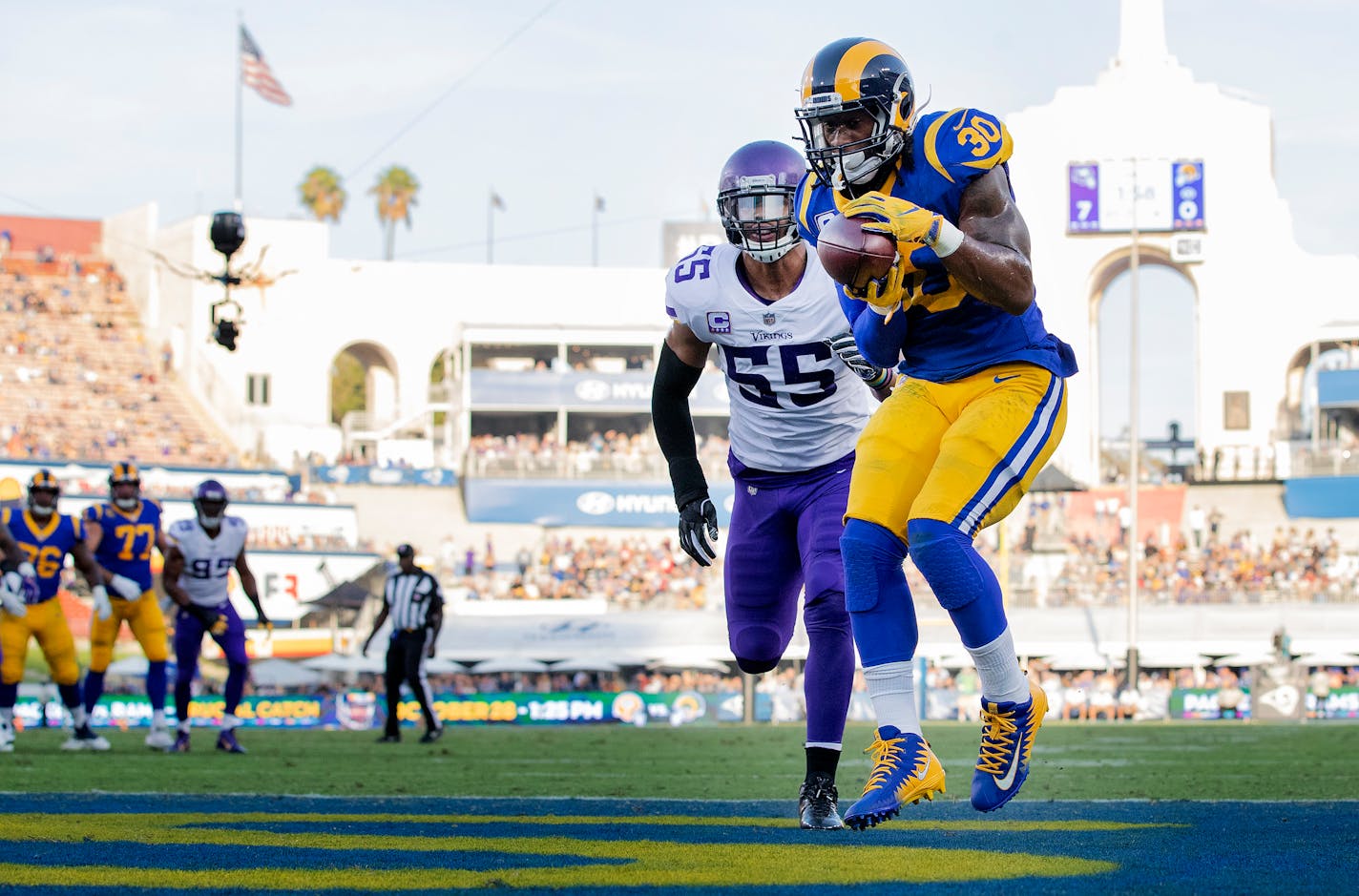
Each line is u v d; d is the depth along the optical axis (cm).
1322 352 5384
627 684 3606
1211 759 1290
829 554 607
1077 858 431
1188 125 5288
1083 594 4000
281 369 5488
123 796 804
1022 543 4509
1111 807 688
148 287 5619
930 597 3662
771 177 591
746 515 649
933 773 491
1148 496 4934
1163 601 3959
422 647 1730
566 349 5497
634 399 5372
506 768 1151
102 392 5106
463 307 5775
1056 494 4859
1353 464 4769
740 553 650
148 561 1416
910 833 529
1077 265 5306
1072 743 1648
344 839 507
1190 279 5338
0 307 5366
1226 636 3806
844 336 599
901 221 455
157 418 5075
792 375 613
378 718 2831
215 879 395
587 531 5003
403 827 563
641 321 5906
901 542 502
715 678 3450
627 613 3853
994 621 486
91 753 1356
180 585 1391
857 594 502
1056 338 513
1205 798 796
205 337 5344
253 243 5469
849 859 430
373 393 5909
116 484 1387
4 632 1363
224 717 1412
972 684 3491
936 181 482
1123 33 5359
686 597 4112
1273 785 915
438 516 4978
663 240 6134
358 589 3534
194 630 1423
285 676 3169
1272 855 441
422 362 5731
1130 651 3509
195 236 5344
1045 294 5322
